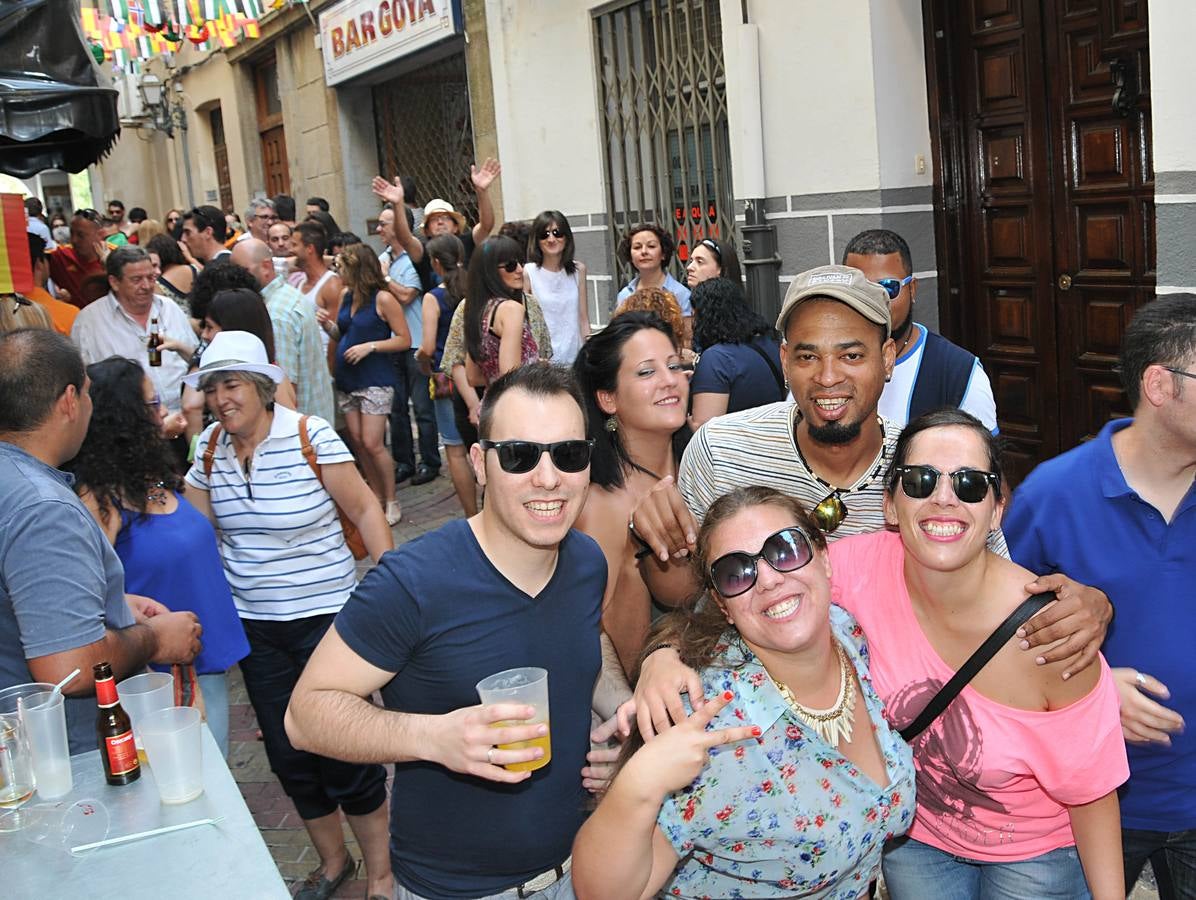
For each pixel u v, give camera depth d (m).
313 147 13.31
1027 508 2.49
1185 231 4.32
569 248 7.14
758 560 1.86
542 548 2.12
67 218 21.27
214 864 2.02
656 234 6.62
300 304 6.02
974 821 2.28
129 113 19.31
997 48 5.64
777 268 6.62
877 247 3.42
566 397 2.09
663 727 1.86
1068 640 2.04
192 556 3.16
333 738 2.00
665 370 2.71
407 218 8.73
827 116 6.04
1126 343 2.31
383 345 7.16
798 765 1.86
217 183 17.19
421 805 2.18
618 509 2.75
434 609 2.09
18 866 2.03
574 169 8.73
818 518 2.52
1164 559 2.34
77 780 2.36
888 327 2.41
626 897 1.79
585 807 2.27
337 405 7.80
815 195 6.23
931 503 2.04
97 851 2.07
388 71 11.43
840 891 2.02
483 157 9.92
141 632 2.68
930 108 5.91
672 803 1.84
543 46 8.82
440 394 6.87
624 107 8.11
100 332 5.86
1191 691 2.36
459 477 6.98
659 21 7.56
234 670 5.75
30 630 2.42
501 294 5.96
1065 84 5.33
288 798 4.38
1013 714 2.12
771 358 4.02
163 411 4.71
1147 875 3.30
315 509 3.44
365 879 3.71
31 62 5.02
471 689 2.13
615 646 2.82
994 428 3.46
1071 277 5.47
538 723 1.97
